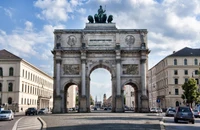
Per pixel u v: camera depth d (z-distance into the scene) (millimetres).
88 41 74812
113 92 73312
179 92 103125
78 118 43688
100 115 54500
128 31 75188
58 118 44938
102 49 73875
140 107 72625
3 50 97625
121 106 72000
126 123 32188
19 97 91812
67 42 74875
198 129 27656
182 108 37969
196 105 83938
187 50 107062
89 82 74312
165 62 110000
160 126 28578
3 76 92688
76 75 73812
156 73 129750
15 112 84750
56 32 75000
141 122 34188
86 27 76500
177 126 31109
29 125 32000
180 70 104250
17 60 92750
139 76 73875
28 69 102812
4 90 92125
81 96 71938
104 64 74000
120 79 73312
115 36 75000
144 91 72125
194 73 103375
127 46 74688
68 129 25172
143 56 73562
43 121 36719
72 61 74375
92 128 25891
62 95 73062
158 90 124438
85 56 73438
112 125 29312
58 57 73500
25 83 98750
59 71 73188
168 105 104125
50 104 143375
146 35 75188
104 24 76688
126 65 74438
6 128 28734
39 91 119812
